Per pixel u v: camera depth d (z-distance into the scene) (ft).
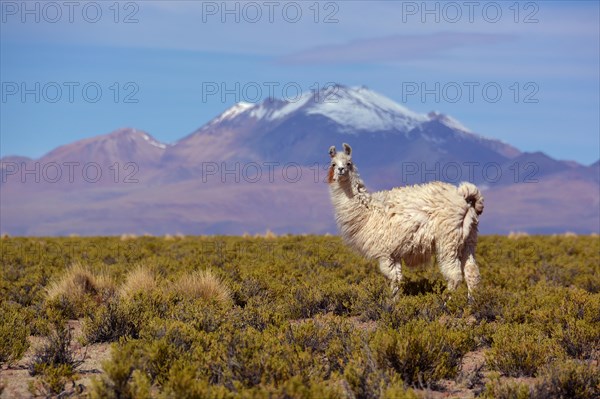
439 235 71.56
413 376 43.42
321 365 45.01
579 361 46.37
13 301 79.51
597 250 137.18
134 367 43.73
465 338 49.03
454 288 71.56
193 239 178.40
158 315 60.85
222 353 44.65
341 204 73.72
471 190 73.05
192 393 37.32
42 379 45.24
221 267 103.04
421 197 72.79
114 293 78.48
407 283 73.97
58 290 78.18
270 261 107.96
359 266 101.86
